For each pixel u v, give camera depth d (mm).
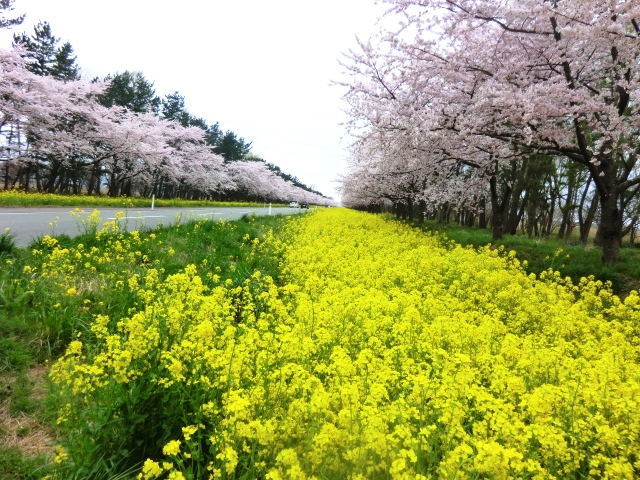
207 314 4184
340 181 38750
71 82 31422
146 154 36250
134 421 2840
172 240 10586
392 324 4707
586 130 11680
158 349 3250
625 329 5719
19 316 4723
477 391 2932
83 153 33031
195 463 2811
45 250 7305
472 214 29656
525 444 2660
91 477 2623
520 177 22469
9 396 3607
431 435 2582
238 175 62656
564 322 5387
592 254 11625
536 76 11258
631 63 9250
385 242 12352
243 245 11305
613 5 8539
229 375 2928
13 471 2795
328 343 4105
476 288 7570
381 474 2398
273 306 4926
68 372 3000
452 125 11523
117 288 5801
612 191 10016
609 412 3074
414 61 12008
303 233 14484
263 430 2334
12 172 39562
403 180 21578
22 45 28641
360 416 2504
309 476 2340
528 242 14672
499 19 10680
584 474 2689
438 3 10609
